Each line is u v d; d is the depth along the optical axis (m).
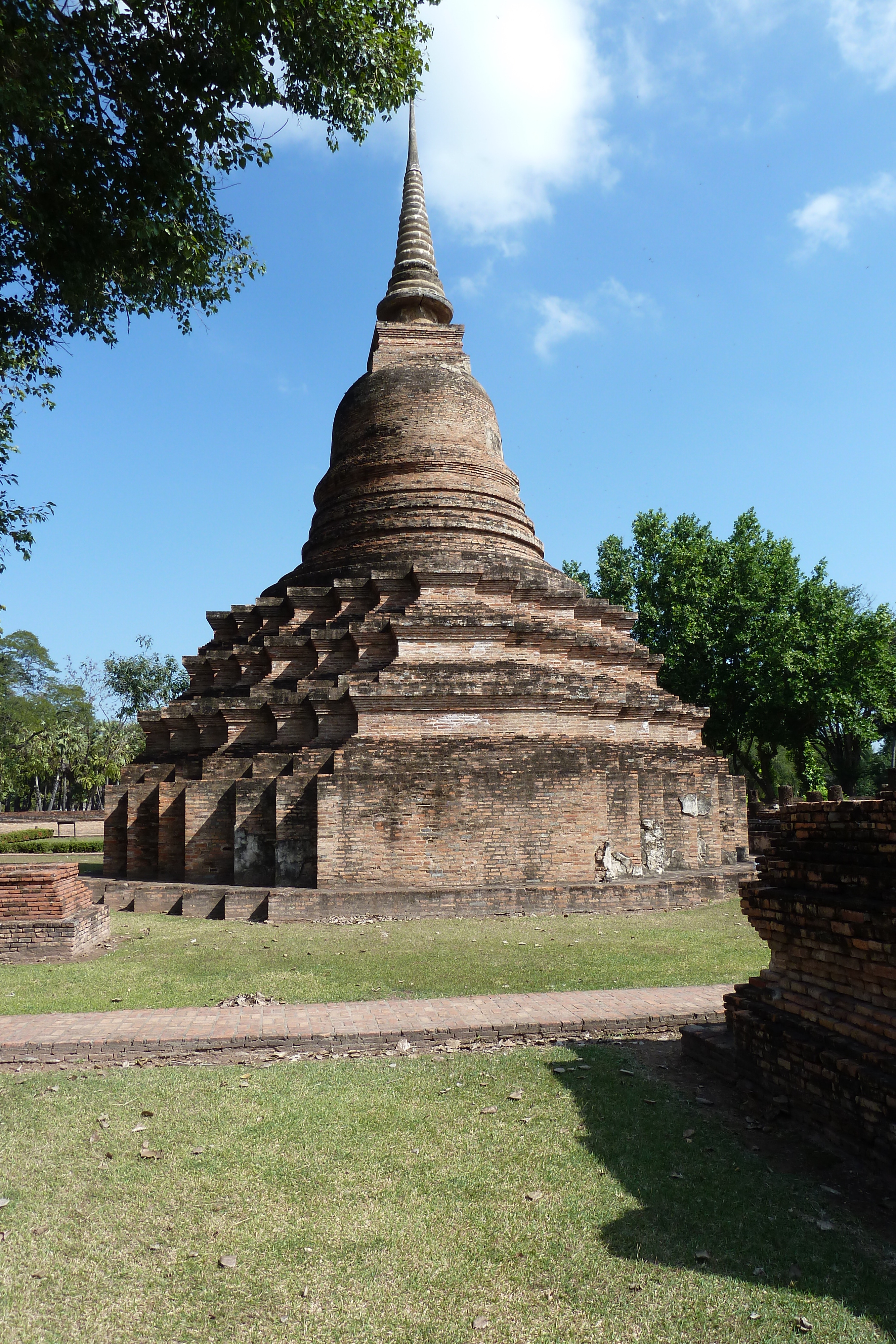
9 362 14.25
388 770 17.56
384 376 26.36
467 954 13.20
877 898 6.71
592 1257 5.16
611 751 19.36
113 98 11.70
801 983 7.61
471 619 19.59
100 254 12.32
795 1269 5.03
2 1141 6.80
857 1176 6.10
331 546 24.55
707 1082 8.04
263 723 20.73
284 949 13.71
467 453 25.14
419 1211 5.70
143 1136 6.86
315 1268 5.09
